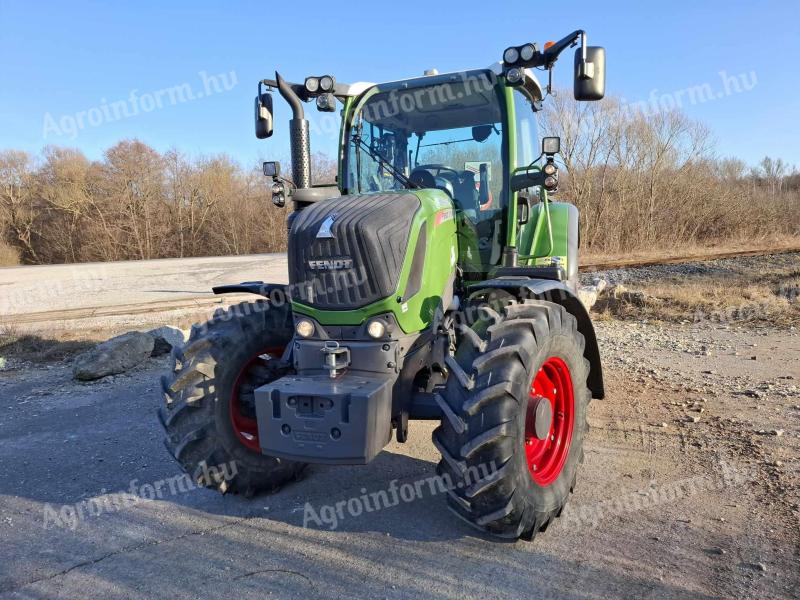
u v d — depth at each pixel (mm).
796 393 4820
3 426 4895
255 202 40875
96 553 2912
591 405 4750
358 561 2756
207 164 40938
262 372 3537
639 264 15570
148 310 10578
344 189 4242
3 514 3363
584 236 25484
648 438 4070
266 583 2602
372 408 2639
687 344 6742
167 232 39656
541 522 2846
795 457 3646
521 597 2420
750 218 28219
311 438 2680
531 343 2797
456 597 2439
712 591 2396
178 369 3363
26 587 2635
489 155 3971
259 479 3438
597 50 3201
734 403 4684
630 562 2635
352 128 4203
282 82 3908
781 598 2332
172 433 3312
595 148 26250
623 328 7785
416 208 3104
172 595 2541
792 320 7629
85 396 5688
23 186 40000
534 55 3420
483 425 2619
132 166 38812
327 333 2988
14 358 7254
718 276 12414
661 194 27203
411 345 3023
